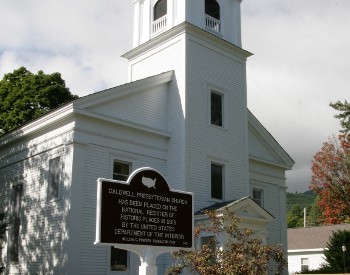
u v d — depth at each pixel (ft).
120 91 72.54
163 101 79.41
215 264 40.09
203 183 77.00
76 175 65.21
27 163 76.13
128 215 34.86
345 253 98.63
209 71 82.74
